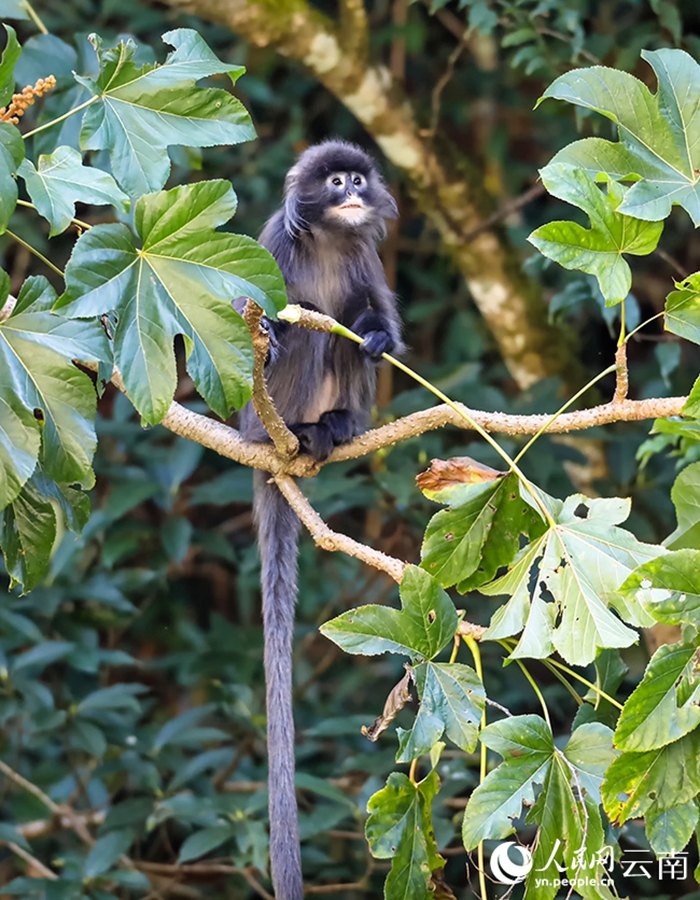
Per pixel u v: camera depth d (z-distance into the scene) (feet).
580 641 14.25
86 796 32.42
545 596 18.20
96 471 31.32
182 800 27.71
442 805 26.81
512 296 34.09
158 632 35.22
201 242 13.66
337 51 31.35
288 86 38.96
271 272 13.79
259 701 32.09
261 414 17.42
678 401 16.22
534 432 17.30
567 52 30.91
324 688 35.06
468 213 33.58
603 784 13.97
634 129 15.28
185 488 36.58
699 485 16.97
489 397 30.94
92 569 32.14
